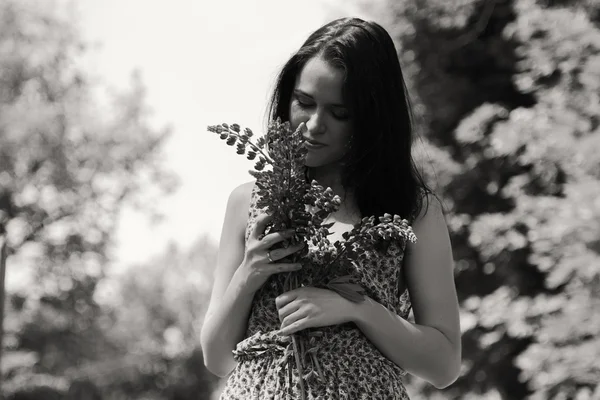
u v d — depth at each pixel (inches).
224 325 95.3
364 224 92.0
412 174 100.0
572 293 288.5
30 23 884.6
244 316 95.1
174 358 1211.2
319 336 92.5
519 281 367.6
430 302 97.7
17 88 886.4
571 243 283.4
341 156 97.7
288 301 91.9
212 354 97.0
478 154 386.0
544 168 313.3
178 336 1235.2
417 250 98.3
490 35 419.5
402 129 99.4
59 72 897.5
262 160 92.8
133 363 1060.5
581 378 287.3
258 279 92.7
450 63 421.7
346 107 95.9
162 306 1250.6
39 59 880.3
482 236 342.6
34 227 877.8
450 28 416.2
